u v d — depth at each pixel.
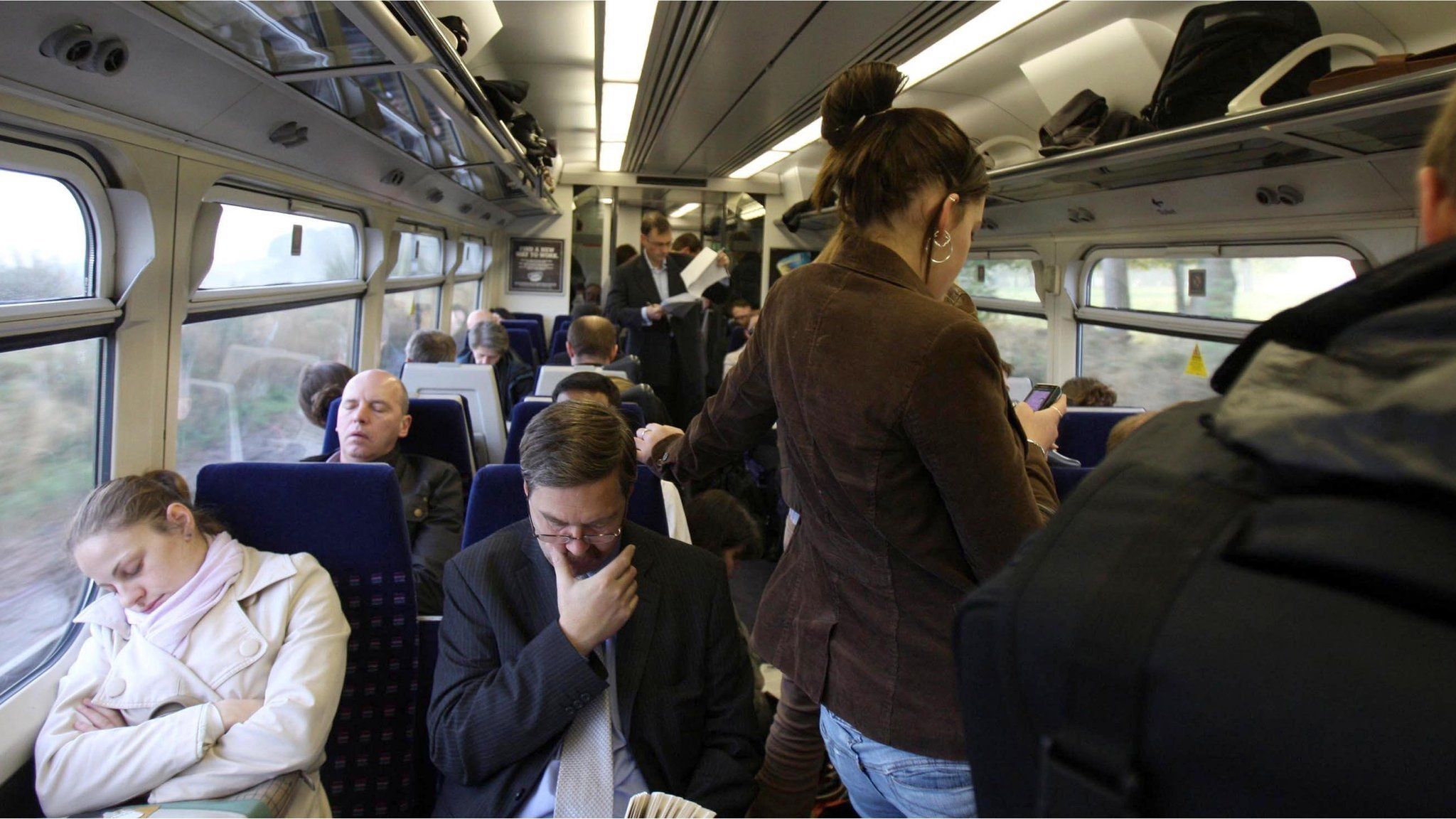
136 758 1.57
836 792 2.30
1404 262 0.37
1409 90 2.23
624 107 6.30
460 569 1.67
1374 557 0.31
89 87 2.02
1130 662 0.35
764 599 1.48
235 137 2.88
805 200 10.26
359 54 2.35
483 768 1.48
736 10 3.19
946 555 1.15
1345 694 0.30
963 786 1.18
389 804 1.98
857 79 1.27
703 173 10.50
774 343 1.31
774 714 2.38
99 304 2.36
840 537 1.24
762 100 5.01
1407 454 0.31
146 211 2.47
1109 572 0.37
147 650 1.72
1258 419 0.38
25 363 2.12
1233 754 0.32
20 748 1.72
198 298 2.94
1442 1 2.74
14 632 2.04
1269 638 0.32
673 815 1.20
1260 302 4.21
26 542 2.12
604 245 11.73
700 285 6.15
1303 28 3.06
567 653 1.47
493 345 5.43
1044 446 1.55
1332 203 3.56
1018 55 4.30
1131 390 5.30
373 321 5.48
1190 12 3.32
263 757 1.61
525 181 6.35
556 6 4.27
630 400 3.76
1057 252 5.84
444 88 2.76
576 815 1.46
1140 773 0.34
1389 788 0.28
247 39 2.17
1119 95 4.09
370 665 1.97
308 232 4.38
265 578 1.83
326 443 3.18
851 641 1.24
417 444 3.24
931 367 1.06
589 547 1.57
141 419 2.58
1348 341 0.38
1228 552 0.36
